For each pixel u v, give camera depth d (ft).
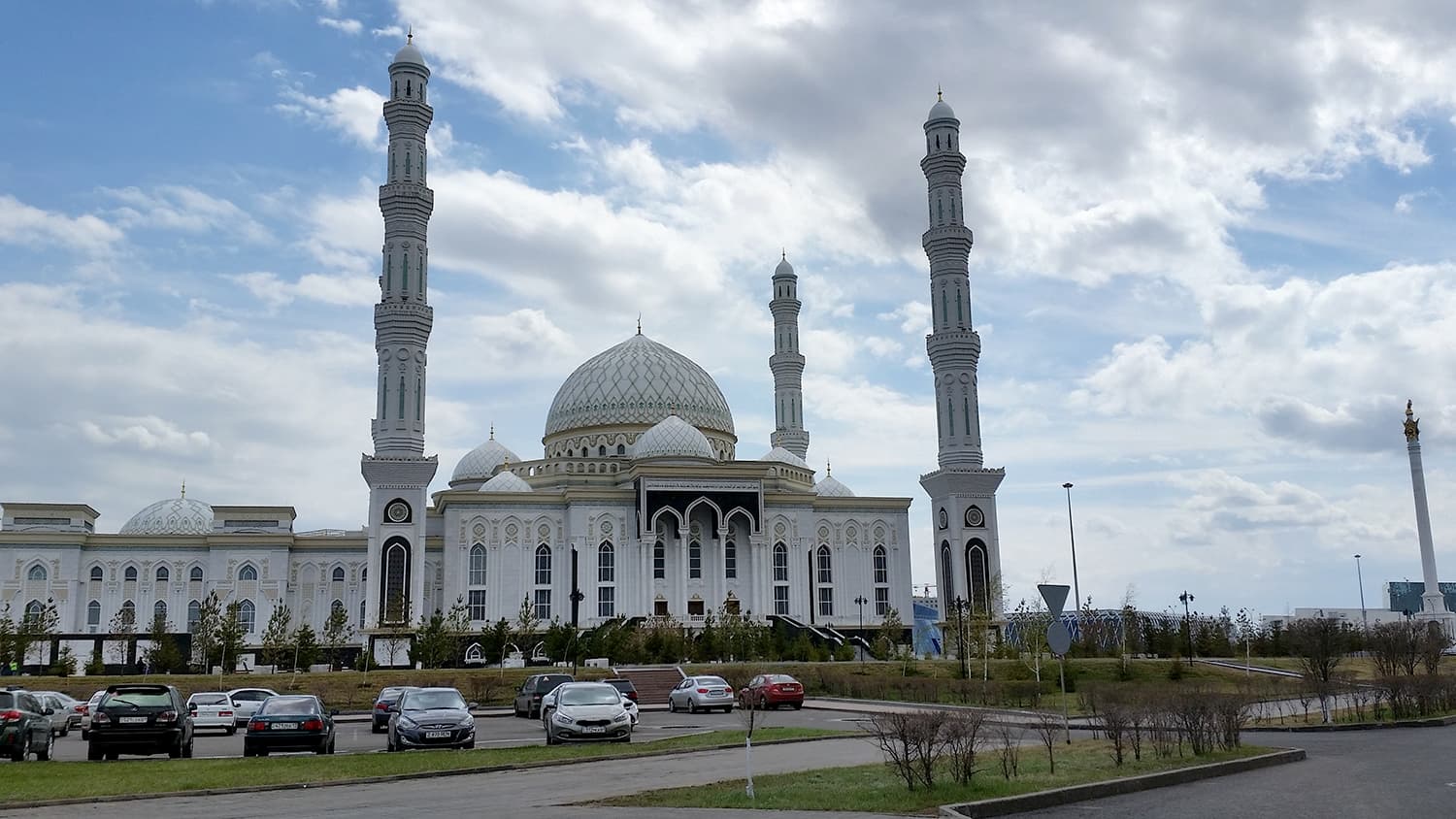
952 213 406.41
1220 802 84.38
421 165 378.73
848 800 83.92
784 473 427.33
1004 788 87.71
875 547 414.62
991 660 316.81
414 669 324.80
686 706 208.33
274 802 88.48
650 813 79.25
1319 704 204.23
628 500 391.65
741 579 394.32
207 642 315.37
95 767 108.47
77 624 380.17
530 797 89.97
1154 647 346.95
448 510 382.63
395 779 102.06
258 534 393.09
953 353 398.42
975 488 390.83
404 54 380.37
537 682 204.85
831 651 357.00
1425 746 127.75
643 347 466.70
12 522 393.50
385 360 364.38
